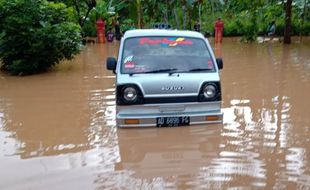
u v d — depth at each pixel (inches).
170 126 257.6
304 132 261.6
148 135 249.3
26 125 284.0
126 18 1218.6
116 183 191.3
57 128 275.4
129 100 250.7
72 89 400.2
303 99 346.6
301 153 226.5
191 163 213.0
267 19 1022.4
